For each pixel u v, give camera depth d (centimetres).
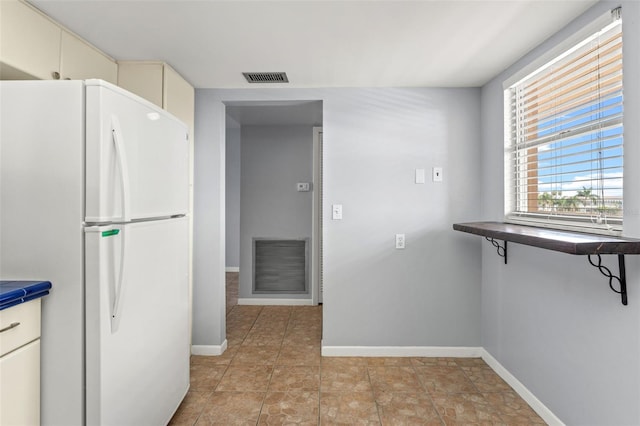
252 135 472
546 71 224
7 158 149
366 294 310
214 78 288
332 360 301
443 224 308
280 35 215
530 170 236
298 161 471
